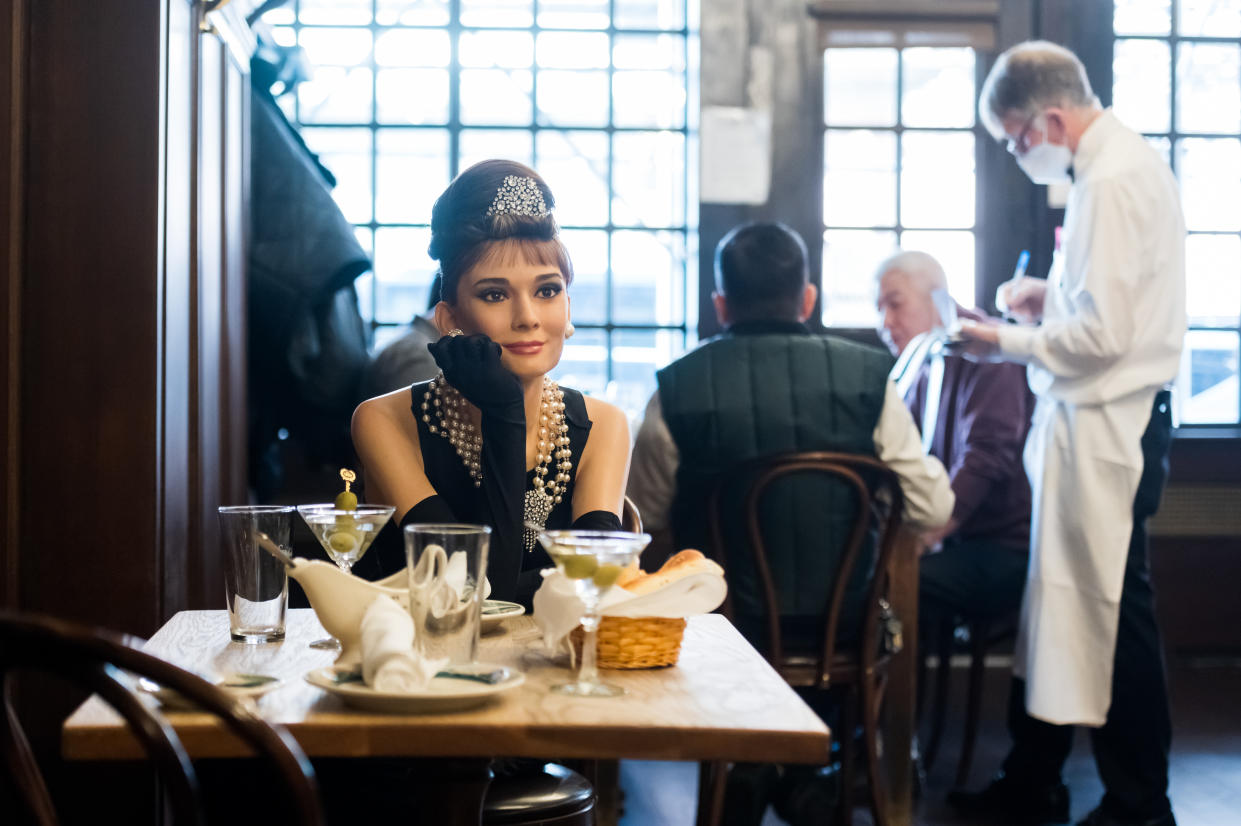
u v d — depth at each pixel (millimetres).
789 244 2674
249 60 3166
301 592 2820
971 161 4426
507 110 4430
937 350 3133
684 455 2625
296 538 2934
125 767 2213
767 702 1196
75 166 2238
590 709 1153
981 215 4426
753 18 4324
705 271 4316
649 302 4508
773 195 4352
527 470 1770
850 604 2555
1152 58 4523
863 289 4434
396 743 1092
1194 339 4625
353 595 1313
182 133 2445
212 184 2744
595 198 4477
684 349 4484
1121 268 2846
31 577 2232
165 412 2314
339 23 4367
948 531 3312
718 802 2256
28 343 2234
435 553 1244
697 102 4324
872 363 2596
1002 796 3105
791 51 4344
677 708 1167
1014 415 3357
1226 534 4625
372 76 4383
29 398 2234
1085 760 3652
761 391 2572
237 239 3021
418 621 1246
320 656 1385
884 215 4422
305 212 3254
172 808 888
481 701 1141
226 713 883
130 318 2242
